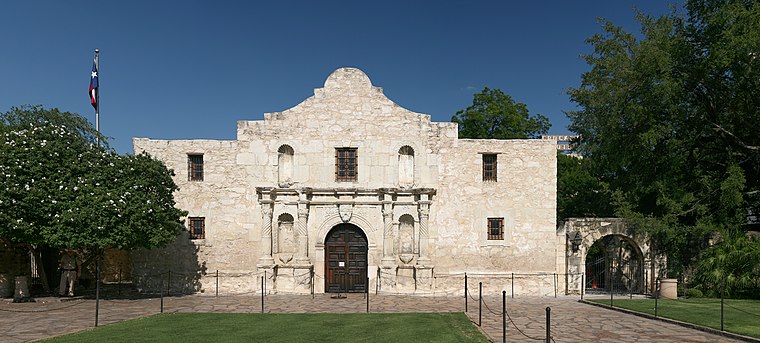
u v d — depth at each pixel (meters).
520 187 25.20
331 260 25.00
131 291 24.92
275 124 25.25
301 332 13.75
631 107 23.80
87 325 14.90
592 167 34.00
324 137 25.17
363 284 24.84
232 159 25.19
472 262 24.78
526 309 19.16
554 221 25.12
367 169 25.05
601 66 27.08
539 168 25.34
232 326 14.71
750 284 21.69
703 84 24.41
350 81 25.50
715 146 25.89
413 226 25.12
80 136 23.09
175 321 15.63
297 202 24.77
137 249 25.00
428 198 24.84
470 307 19.67
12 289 22.39
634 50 25.14
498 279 24.72
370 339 12.77
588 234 25.44
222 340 12.58
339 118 25.31
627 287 28.44
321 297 22.94
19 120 29.61
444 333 13.62
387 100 25.42
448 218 24.92
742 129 24.52
